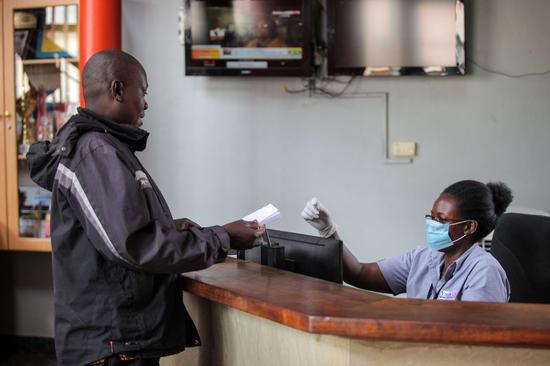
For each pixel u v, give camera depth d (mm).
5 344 4219
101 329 1491
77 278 1499
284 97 3859
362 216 3828
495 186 2014
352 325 1188
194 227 1568
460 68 3652
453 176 3760
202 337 1862
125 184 1417
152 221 1438
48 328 4176
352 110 3811
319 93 3830
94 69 1617
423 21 3658
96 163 1447
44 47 3789
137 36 3949
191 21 3738
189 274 1690
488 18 3697
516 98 3707
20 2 3762
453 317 1200
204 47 3748
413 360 1244
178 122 3959
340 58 3729
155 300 1534
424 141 3771
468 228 1917
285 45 3711
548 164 3697
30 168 1600
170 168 3980
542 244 2131
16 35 3807
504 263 2184
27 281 4188
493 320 1180
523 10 3676
